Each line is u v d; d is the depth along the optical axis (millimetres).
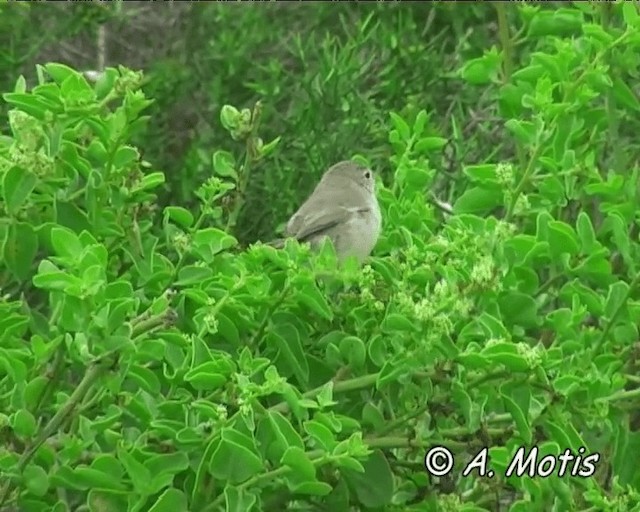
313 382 10078
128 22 20375
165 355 9289
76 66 20734
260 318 9883
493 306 10039
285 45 19750
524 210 11805
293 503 9930
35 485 8922
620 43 11977
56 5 19234
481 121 17828
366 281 9859
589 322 13523
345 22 19969
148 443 9383
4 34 18938
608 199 12273
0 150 10328
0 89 18172
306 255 9805
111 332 8680
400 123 12398
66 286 8617
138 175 10531
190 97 19891
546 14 13344
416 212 11742
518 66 17984
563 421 9680
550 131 11680
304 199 17078
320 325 10219
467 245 10148
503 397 9375
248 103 19422
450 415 9992
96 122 10211
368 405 9680
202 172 18062
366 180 13438
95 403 9352
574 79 12109
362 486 9617
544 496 10164
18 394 9109
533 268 11570
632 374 11195
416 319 9242
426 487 10055
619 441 10688
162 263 10484
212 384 8969
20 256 9992
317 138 17266
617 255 13320
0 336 9781
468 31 18797
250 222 16844
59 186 10367
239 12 20391
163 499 8852
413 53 18688
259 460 8609
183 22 20938
